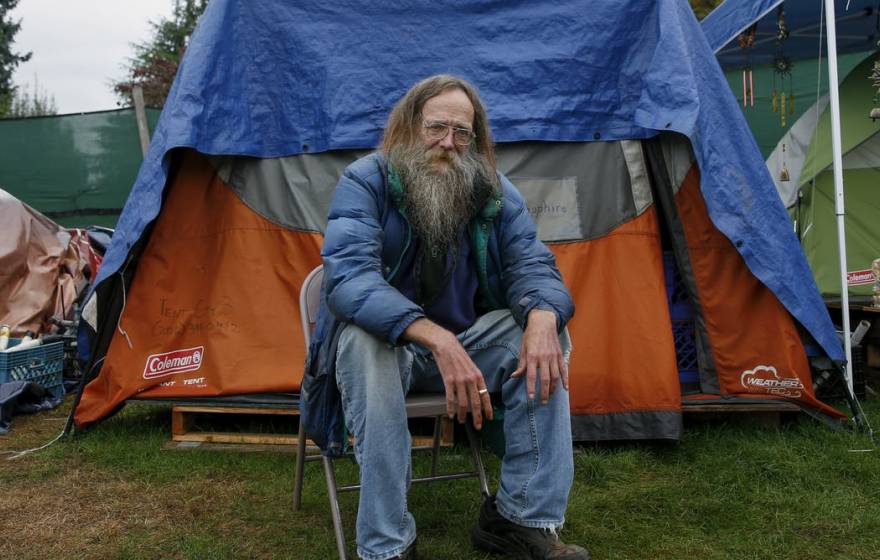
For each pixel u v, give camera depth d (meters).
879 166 5.86
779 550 2.35
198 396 3.51
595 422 3.32
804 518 2.58
